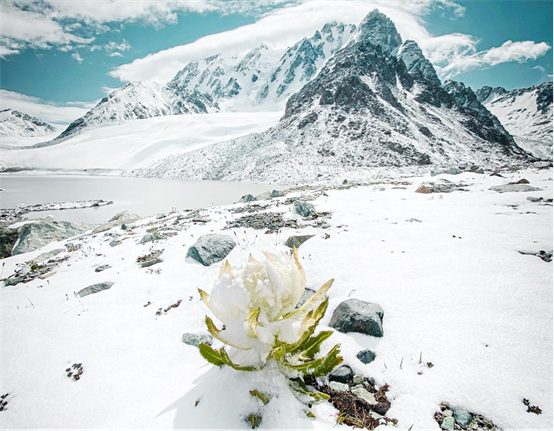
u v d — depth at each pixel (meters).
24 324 4.78
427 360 3.10
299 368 2.29
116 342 4.04
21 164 106.69
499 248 5.30
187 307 4.72
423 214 7.93
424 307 3.89
